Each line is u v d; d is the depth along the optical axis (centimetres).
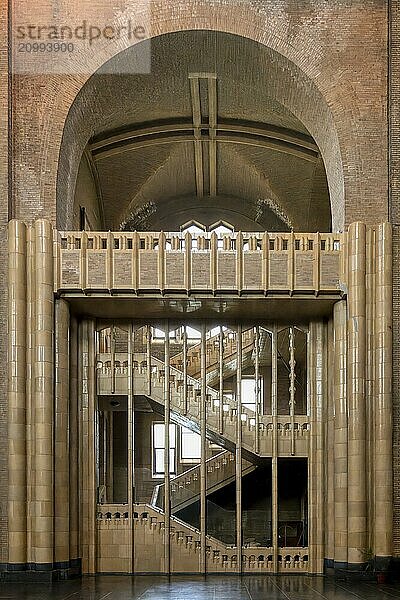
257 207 3988
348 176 2317
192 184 3950
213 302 2278
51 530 2153
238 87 2831
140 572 2369
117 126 3186
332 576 2292
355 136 2327
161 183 3781
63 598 1756
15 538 2134
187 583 2095
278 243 2248
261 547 2392
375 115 2336
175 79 2725
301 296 2234
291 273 2216
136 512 2405
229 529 3209
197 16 2355
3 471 2189
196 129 3297
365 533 2153
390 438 2177
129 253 2230
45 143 2319
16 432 2175
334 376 2284
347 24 2364
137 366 2525
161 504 3000
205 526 2391
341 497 2209
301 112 2588
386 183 2311
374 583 2084
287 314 2456
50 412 2188
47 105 2330
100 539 2383
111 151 3356
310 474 2416
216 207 4072
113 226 3712
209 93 2894
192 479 2852
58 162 2322
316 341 2481
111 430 3431
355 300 2208
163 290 2216
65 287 2219
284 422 2461
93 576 2303
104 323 2514
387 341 2200
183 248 2281
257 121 3231
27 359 2219
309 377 2472
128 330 2508
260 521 3238
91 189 3494
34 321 2220
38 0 2367
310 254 2236
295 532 3238
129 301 2269
